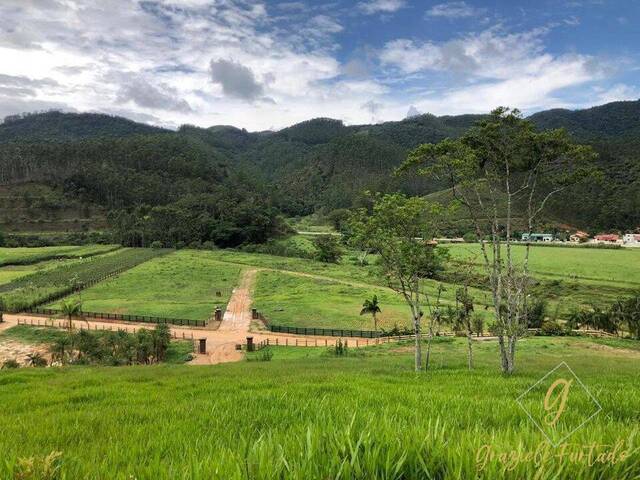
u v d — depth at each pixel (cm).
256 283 9081
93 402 1054
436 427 303
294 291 8162
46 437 539
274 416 570
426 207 2961
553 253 11550
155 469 278
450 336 5238
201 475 250
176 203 17825
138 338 4678
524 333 2194
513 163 2369
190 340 5353
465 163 2319
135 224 16162
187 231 15562
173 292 8281
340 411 552
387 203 3011
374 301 5506
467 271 3859
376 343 5034
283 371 2344
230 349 4991
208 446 385
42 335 5612
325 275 9950
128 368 2725
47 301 7450
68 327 5434
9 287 8462
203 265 11150
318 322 6119
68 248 14150
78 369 2619
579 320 6141
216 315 6344
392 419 410
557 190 2361
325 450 274
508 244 2298
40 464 286
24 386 1617
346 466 234
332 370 2400
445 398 712
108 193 19312
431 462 245
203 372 2328
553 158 2317
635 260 10788
